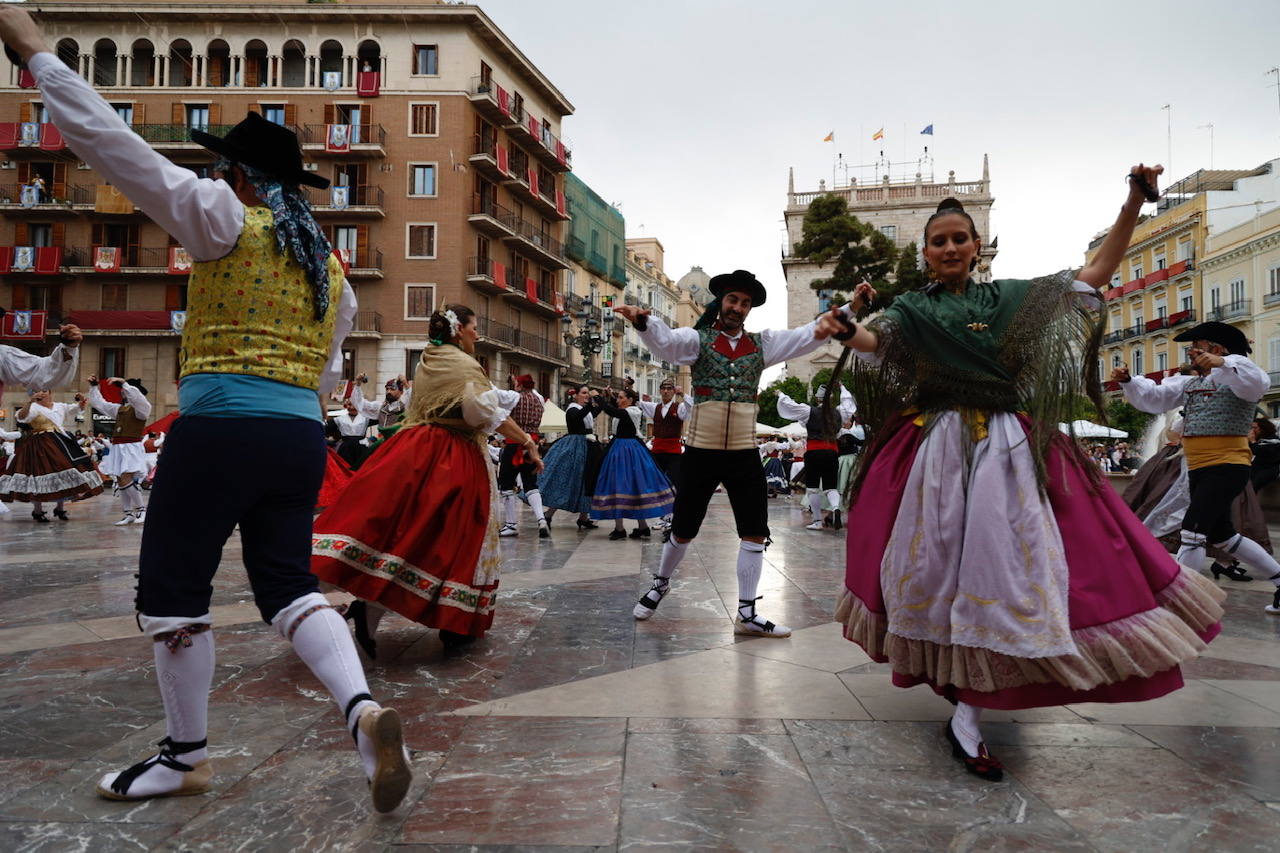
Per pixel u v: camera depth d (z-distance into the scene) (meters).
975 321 2.54
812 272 46.66
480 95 32.62
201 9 31.41
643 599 4.25
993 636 2.23
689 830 1.88
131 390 9.41
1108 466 25.34
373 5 31.83
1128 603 2.25
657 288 59.72
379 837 1.83
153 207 1.82
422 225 32.09
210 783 2.11
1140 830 1.90
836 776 2.20
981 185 46.22
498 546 3.67
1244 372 4.61
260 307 2.00
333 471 6.84
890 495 2.58
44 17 31.42
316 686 3.00
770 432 22.14
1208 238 41.41
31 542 7.88
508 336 36.41
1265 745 2.47
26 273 31.95
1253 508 5.93
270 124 2.16
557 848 1.79
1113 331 49.44
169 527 1.94
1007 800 2.06
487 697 2.90
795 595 5.00
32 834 1.84
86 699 2.84
